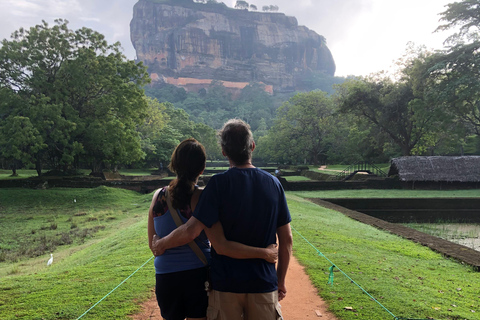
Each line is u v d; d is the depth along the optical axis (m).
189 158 2.51
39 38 32.69
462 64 34.16
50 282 5.81
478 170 29.86
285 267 2.41
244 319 2.20
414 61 37.94
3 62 31.69
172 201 2.46
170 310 2.50
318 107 65.12
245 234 2.21
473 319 4.32
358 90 43.12
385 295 4.98
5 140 28.80
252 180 2.28
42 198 27.19
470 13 33.38
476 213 20.97
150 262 6.80
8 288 5.55
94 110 34.91
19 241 14.87
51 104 31.14
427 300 4.94
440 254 8.55
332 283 5.35
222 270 2.21
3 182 29.89
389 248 8.88
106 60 35.19
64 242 14.16
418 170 30.47
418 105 37.03
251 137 2.43
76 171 36.03
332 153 65.00
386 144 51.97
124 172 54.59
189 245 2.47
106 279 5.73
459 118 38.22
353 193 27.73
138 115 36.97
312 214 14.69
